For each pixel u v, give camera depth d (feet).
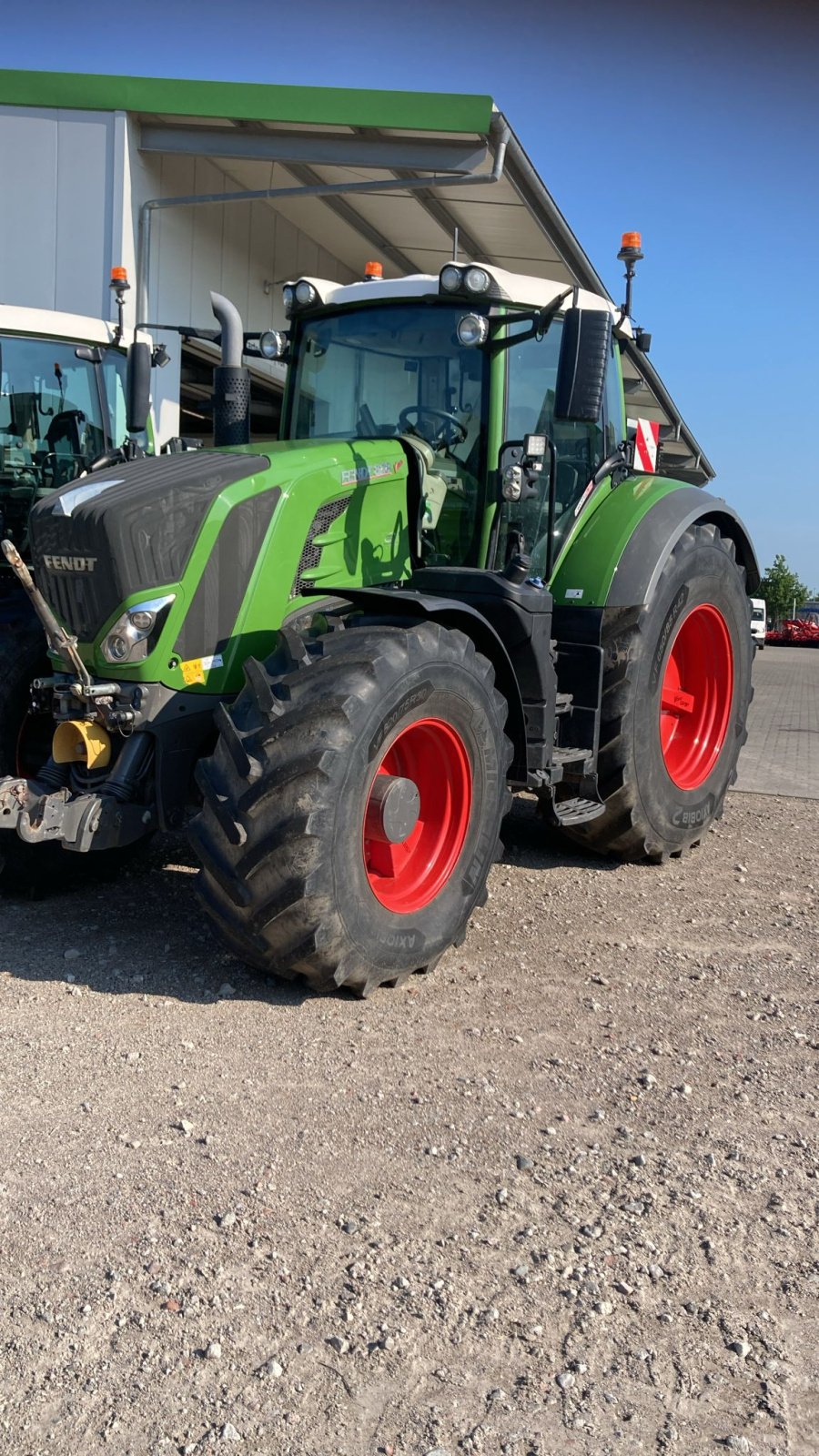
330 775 11.30
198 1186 8.79
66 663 12.78
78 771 13.00
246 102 32.71
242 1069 10.75
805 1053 11.46
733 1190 8.93
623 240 17.95
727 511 18.99
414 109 31.86
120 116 33.58
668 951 14.38
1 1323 7.29
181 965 13.39
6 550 11.64
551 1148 9.50
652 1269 7.95
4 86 33.68
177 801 12.78
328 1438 6.48
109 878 16.58
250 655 13.14
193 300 37.83
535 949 14.30
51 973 13.07
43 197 34.35
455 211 38.70
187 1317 7.36
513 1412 6.68
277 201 40.45
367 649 11.94
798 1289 7.79
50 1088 10.29
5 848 15.01
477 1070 10.87
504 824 20.79
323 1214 8.48
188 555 12.43
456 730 12.96
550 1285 7.75
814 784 26.00
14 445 18.29
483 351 15.24
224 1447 6.40
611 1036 11.76
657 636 16.74
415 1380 6.90
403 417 15.83
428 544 15.49
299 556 13.51
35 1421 6.55
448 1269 7.90
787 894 16.99
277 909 11.35
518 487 14.34
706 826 18.92
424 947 12.73
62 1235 8.16
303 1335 7.24
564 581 16.51
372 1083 10.54
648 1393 6.86
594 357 13.43
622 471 18.43
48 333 18.35
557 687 15.88
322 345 16.48
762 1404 6.79
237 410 15.43
